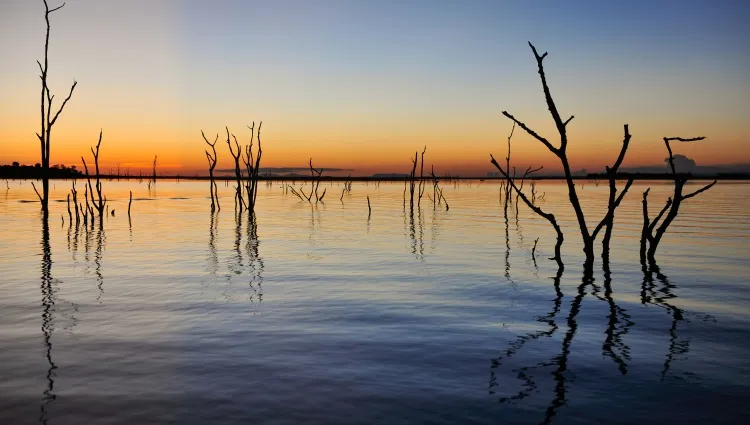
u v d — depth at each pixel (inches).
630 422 220.1
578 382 262.8
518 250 765.3
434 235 965.2
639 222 1178.0
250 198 1466.5
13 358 292.0
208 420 217.8
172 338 332.8
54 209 1594.5
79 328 354.6
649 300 451.5
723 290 491.5
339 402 236.4
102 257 689.0
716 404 238.4
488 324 372.2
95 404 232.7
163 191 3331.7
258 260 671.1
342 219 1333.7
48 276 552.4
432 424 215.9
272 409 228.7
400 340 331.9
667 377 270.4
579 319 387.9
